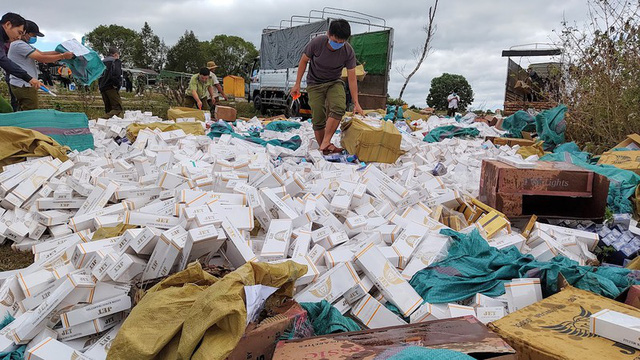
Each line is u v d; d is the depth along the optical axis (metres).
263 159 5.61
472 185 5.61
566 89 9.02
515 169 4.45
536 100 14.13
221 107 11.86
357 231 3.85
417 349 1.88
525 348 2.12
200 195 3.72
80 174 5.00
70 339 2.60
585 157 6.99
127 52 89.75
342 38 6.74
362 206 4.26
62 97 19.34
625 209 5.01
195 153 6.47
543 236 3.96
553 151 8.12
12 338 2.60
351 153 6.96
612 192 5.14
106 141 8.09
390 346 2.04
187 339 2.05
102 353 2.50
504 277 3.17
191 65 78.38
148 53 86.69
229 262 3.11
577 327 2.27
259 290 2.24
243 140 8.02
